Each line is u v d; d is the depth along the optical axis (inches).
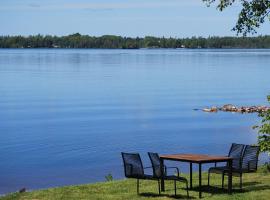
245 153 578.6
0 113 1914.4
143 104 2273.6
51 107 2134.6
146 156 1086.4
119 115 1889.8
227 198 530.0
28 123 1657.2
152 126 1609.3
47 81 3624.5
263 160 884.0
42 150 1186.6
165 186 618.2
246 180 642.2
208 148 1213.1
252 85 3388.3
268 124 585.0
